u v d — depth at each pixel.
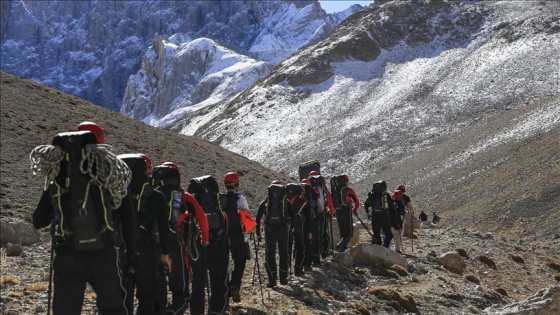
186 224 10.10
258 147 166.25
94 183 6.66
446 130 142.88
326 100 182.75
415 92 170.38
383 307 14.91
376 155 139.00
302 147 156.88
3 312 10.56
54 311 6.81
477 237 32.88
